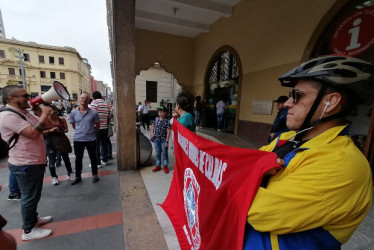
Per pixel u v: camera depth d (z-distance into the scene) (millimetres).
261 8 5094
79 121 3082
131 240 1915
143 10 6719
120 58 3354
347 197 577
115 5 3139
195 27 7574
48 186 3107
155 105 13617
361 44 3014
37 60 40094
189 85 9641
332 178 574
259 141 5254
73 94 44094
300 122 779
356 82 642
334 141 663
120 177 3441
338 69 645
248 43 5652
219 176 1094
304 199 587
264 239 699
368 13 2887
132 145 3740
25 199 1880
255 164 816
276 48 4652
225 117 7289
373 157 2787
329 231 639
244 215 712
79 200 2682
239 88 6109
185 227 1600
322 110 720
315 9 3686
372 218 2143
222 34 6980
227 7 6238
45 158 2035
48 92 1969
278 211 621
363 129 3023
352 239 1840
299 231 626
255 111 5379
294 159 688
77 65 44531
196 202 1382
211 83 8281
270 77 4867
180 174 1865
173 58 9070
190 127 3074
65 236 1976
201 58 8688
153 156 4754
